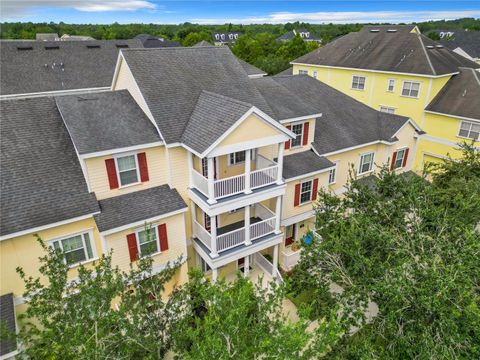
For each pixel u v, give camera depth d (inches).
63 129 636.1
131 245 597.0
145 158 621.6
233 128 570.3
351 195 578.2
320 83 1068.5
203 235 679.7
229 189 633.6
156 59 722.2
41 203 543.2
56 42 1603.1
